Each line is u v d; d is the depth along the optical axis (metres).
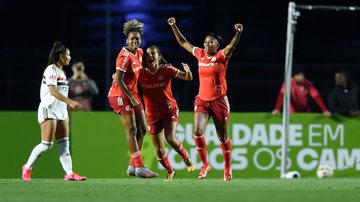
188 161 31.75
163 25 68.62
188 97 61.22
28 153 37.91
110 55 62.72
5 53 67.69
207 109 31.78
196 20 68.94
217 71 31.17
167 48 67.44
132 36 30.11
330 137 40.66
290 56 38.81
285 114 38.91
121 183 29.52
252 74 64.56
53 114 30.58
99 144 38.53
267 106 62.66
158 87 30.11
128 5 69.94
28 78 66.00
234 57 66.81
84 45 68.31
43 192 24.25
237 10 68.88
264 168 39.88
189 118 39.25
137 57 30.42
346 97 41.81
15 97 63.66
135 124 31.00
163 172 38.78
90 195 23.05
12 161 37.78
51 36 69.50
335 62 68.06
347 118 40.88
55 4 69.88
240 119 39.75
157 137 30.84
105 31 68.56
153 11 69.44
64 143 31.39
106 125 38.66
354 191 25.38
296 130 40.34
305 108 42.44
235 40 30.64
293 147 40.28
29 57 67.94
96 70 64.94
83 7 69.44
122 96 30.69
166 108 30.41
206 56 31.33
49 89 30.11
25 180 31.31
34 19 69.69
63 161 31.52
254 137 39.84
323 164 40.53
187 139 39.19
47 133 30.64
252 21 68.56
